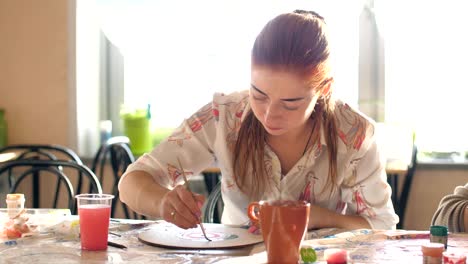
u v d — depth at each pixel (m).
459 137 3.54
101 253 1.27
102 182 3.53
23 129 3.72
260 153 1.58
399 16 3.56
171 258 1.23
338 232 1.49
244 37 3.59
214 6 3.60
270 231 1.13
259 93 1.36
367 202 1.59
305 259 1.16
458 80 3.51
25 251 1.29
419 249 1.29
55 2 3.66
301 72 1.32
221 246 1.32
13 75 3.71
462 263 1.07
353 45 3.62
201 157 1.65
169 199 1.41
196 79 3.71
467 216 1.51
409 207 3.52
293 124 1.38
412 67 3.57
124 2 3.64
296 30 1.34
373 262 1.19
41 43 3.68
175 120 3.77
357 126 1.58
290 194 1.61
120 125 3.89
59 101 3.68
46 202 3.70
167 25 3.64
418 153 3.57
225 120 1.61
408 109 3.59
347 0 3.53
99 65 3.85
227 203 1.71
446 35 3.50
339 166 1.59
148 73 3.79
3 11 3.70
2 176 3.46
